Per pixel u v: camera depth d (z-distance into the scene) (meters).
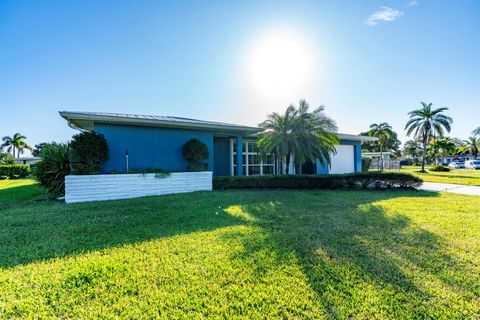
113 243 3.89
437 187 11.72
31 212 6.20
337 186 11.35
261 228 4.68
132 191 8.72
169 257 3.34
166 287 2.60
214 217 5.59
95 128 9.34
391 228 4.68
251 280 2.73
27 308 2.25
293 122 11.77
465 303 2.30
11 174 25.69
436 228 4.68
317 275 2.83
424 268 3.01
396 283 2.66
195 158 10.74
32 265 3.10
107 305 2.31
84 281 2.70
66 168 9.33
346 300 2.36
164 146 10.69
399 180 11.02
